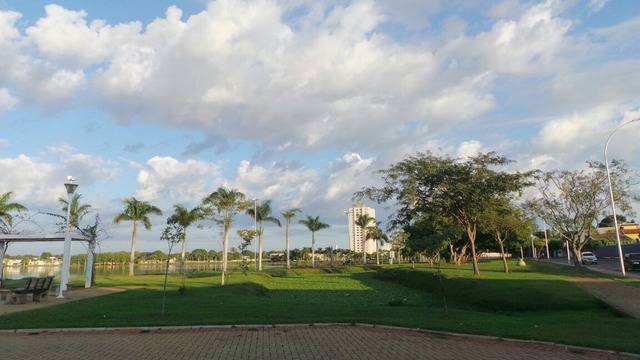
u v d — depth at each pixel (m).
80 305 18.83
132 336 11.84
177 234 19.44
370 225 90.19
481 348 10.48
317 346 10.53
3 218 32.34
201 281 36.00
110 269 81.38
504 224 41.47
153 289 27.52
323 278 49.91
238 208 33.84
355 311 17.17
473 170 33.38
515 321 14.77
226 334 12.04
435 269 46.22
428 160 34.47
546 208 43.62
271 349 10.19
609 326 13.60
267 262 108.00
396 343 10.93
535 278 30.62
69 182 24.88
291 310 17.28
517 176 33.09
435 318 15.43
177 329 12.78
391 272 50.53
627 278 30.98
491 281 28.38
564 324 14.03
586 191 41.84
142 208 48.59
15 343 11.11
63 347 10.54
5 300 21.17
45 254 92.06
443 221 37.22
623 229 69.44
